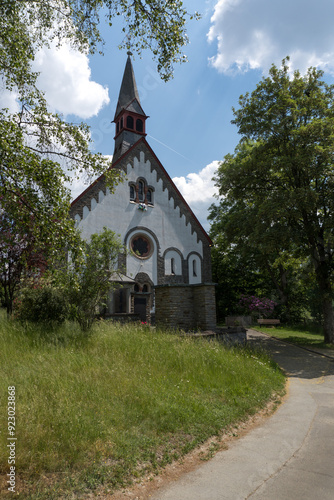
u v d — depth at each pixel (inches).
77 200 971.3
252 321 1227.2
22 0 338.6
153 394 219.1
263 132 751.1
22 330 364.5
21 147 270.5
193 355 329.7
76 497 120.3
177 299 518.6
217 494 126.1
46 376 224.4
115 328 455.8
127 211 1065.5
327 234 723.4
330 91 782.5
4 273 475.2
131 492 127.3
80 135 362.3
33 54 378.3
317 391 312.3
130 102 1334.9
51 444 144.6
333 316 748.6
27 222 288.7
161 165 1183.6
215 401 234.8
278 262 984.3
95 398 199.5
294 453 163.8
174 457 156.9
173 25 334.3
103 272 487.5
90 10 344.2
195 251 1199.6
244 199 874.8
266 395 274.8
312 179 719.7
